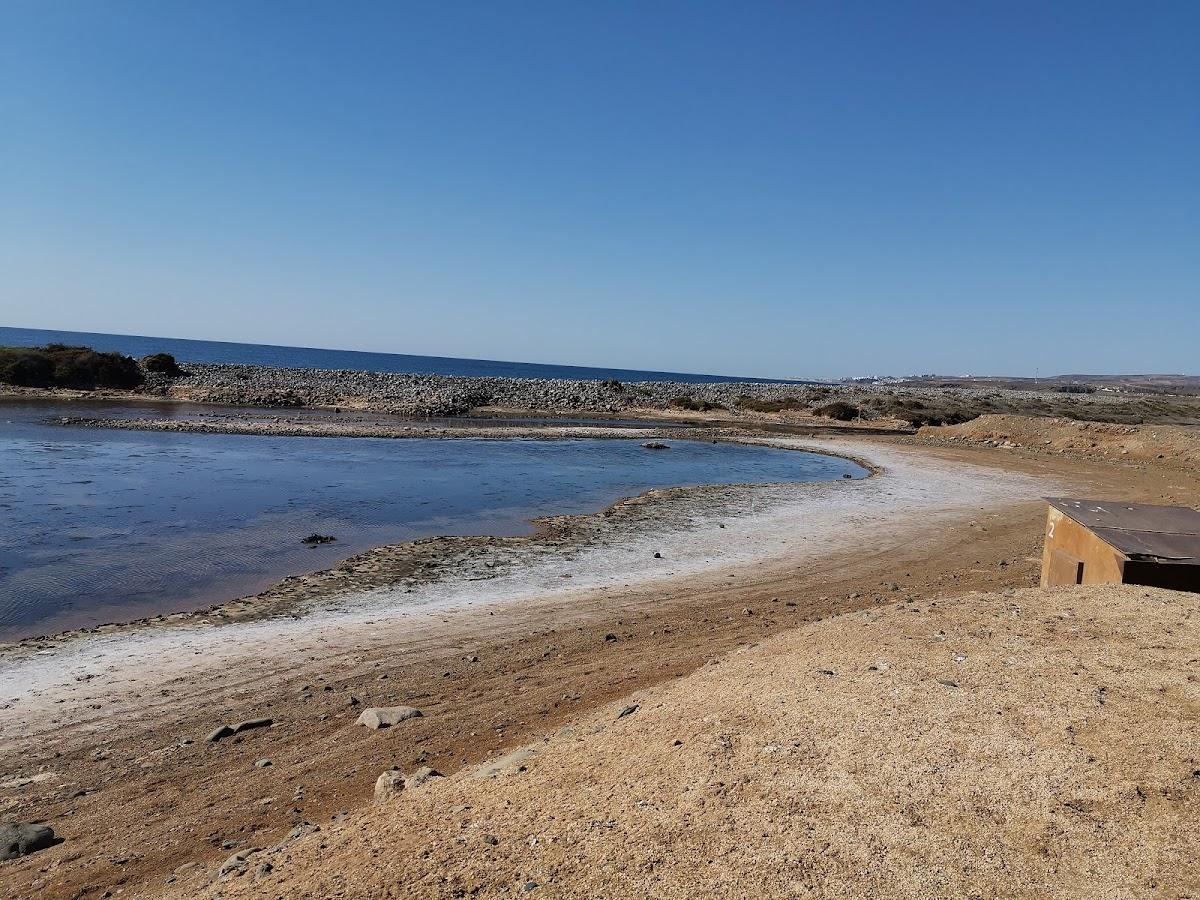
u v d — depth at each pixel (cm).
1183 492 2473
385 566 1421
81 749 717
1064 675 573
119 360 5438
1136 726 481
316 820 558
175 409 4475
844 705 546
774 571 1430
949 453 3700
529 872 379
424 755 670
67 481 2147
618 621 1113
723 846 387
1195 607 727
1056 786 421
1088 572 937
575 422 5122
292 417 4369
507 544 1619
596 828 414
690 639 1005
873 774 447
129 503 1902
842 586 1311
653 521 1898
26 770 675
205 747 714
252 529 1709
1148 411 7844
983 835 385
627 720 606
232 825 563
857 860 370
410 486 2356
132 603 1202
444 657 964
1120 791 412
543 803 457
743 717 550
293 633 1057
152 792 629
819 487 2514
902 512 2081
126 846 540
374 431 3750
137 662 942
